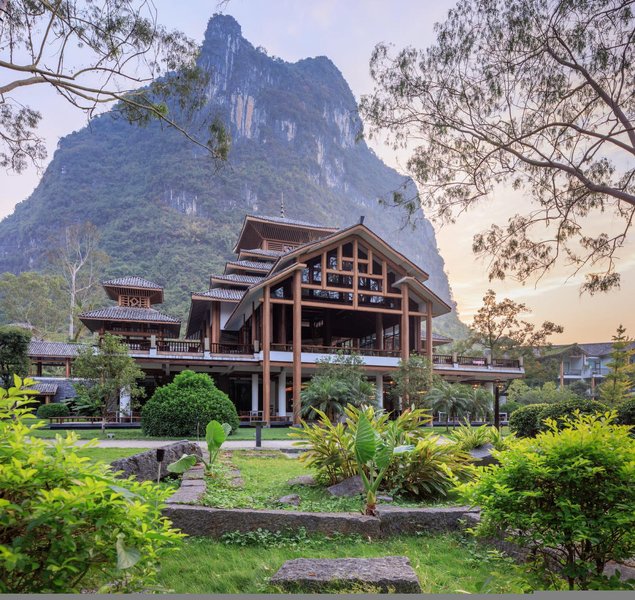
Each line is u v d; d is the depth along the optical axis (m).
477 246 11.16
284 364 29.12
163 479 7.78
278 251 40.09
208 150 10.27
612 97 9.75
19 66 8.15
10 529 2.11
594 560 2.96
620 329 18.95
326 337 35.88
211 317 36.41
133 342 30.66
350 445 7.02
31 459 2.17
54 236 69.38
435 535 5.01
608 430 2.95
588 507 2.87
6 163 11.11
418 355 29.97
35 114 11.16
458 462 6.68
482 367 36.44
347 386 24.17
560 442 2.88
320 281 31.81
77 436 2.54
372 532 4.87
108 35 9.02
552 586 2.97
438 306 34.06
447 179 10.82
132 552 2.12
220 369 31.00
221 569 3.96
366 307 30.86
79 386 19.11
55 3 8.59
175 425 17.50
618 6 8.91
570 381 42.44
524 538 3.07
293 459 12.38
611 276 10.48
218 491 6.51
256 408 30.95
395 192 11.17
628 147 9.30
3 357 23.23
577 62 9.60
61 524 2.05
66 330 62.25
